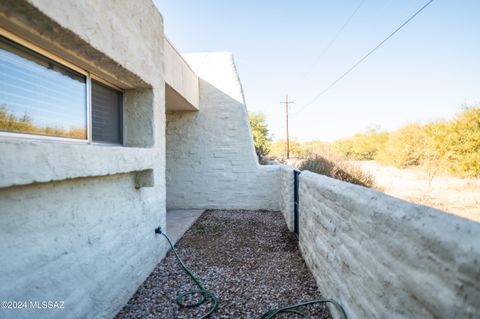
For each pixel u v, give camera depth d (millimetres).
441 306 834
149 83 2637
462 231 816
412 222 1033
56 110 1741
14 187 1205
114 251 2082
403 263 1072
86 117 2068
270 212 5758
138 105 2746
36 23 1348
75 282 1613
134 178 2477
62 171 1376
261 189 6000
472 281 721
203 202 6051
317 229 2537
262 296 2332
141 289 2473
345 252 1766
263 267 2953
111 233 2047
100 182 1917
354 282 1599
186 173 6039
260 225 4715
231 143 6008
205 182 6027
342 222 1843
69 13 1435
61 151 1370
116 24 1980
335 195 2012
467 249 747
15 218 1213
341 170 6637
